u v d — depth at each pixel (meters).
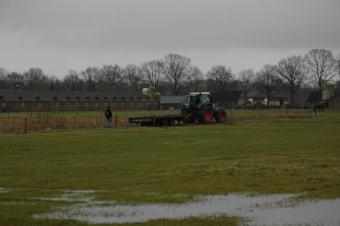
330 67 170.00
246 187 16.12
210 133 40.84
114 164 21.83
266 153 25.58
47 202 14.06
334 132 41.31
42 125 49.97
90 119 59.66
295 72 175.25
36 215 12.49
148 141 33.31
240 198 14.51
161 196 14.82
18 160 23.45
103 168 20.58
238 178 17.75
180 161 22.67
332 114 86.88
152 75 197.75
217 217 12.29
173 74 193.75
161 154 25.61
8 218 12.14
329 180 17.20
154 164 21.70
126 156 24.84
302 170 19.31
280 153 25.47
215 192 15.38
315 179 17.39
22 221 11.87
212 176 18.20
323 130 44.09
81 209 13.17
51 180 17.72
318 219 12.07
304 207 13.34
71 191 15.69
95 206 13.52
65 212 12.83
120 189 15.98
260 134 39.44
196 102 57.88
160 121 53.72
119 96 164.50
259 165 20.80
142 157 24.38
